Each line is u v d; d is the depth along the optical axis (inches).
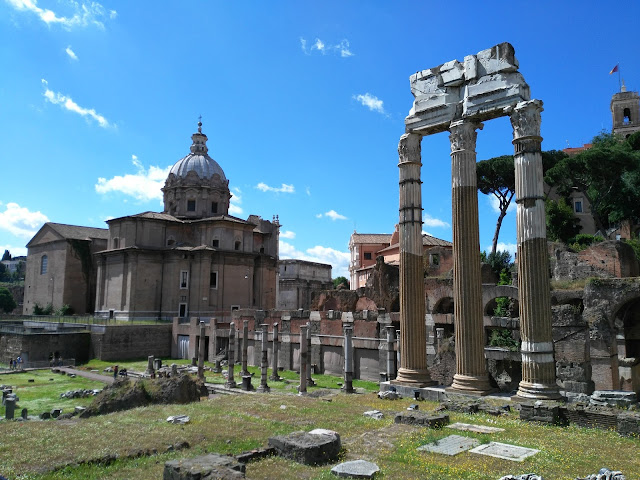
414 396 961.5
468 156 944.9
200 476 456.1
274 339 1946.4
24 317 3270.2
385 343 1765.5
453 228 948.0
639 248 2192.4
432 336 1486.2
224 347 2479.1
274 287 3454.7
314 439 584.4
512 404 820.0
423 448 605.6
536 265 834.2
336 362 2006.6
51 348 2484.0
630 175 2401.6
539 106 866.8
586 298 1581.0
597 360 1460.4
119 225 3107.8
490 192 2883.9
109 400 964.6
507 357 1320.1
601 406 740.0
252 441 641.6
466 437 653.9
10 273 7337.6
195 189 3447.3
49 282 3582.7
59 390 1716.3
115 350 2564.0
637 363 1649.9
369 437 666.8
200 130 3732.8
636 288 1496.1
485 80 930.1
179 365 2383.1
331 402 943.7
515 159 877.2
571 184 2596.0
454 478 498.9
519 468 527.2
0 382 1903.3
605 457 566.3
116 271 3063.5
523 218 851.4
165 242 3144.7
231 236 3201.3
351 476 502.3
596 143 3166.8
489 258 2600.9
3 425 750.5
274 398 997.8
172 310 2962.6
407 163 1043.3
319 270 4749.0
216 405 920.3
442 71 1007.0
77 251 3513.8
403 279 1025.5
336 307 2635.3
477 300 919.7
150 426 725.3
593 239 2529.5
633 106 3998.5
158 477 504.7
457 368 933.2
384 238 4101.9
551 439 642.8
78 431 695.1
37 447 612.1
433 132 1043.3
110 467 544.1
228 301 3112.7
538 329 826.8
